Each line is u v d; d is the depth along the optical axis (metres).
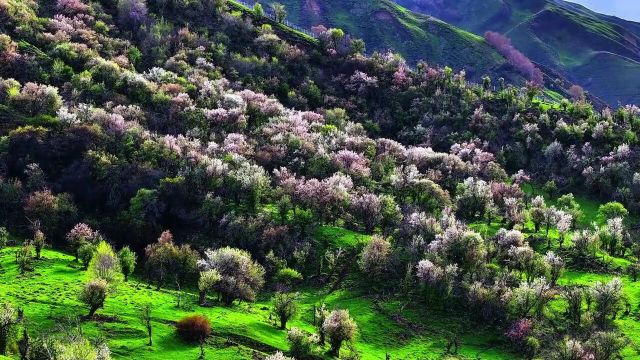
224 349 71.88
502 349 92.69
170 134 156.50
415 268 110.75
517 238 118.94
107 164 127.88
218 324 80.00
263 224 119.56
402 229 123.12
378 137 192.25
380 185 148.38
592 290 101.19
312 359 75.94
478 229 132.00
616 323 99.31
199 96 176.75
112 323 72.88
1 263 93.12
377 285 109.06
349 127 181.00
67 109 145.38
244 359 69.94
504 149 185.12
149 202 119.06
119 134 141.12
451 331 96.62
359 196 131.50
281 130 163.62
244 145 149.25
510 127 194.38
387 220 126.88
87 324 71.12
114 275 86.31
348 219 128.12
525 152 184.12
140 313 78.62
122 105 159.88
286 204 121.75
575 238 122.56
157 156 135.88
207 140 156.00
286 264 111.69
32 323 68.38
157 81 180.38
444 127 193.75
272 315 91.94
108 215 121.50
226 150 145.00
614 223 129.50
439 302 103.56
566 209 145.50
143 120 154.75
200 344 70.44
